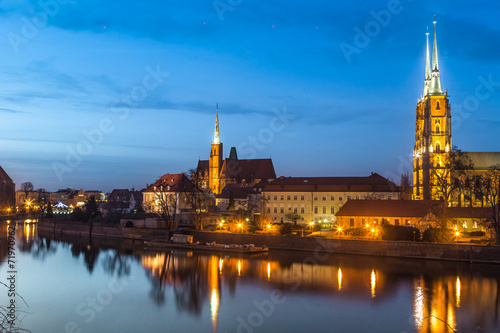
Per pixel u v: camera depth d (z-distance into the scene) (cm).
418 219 13338
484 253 10319
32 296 8138
